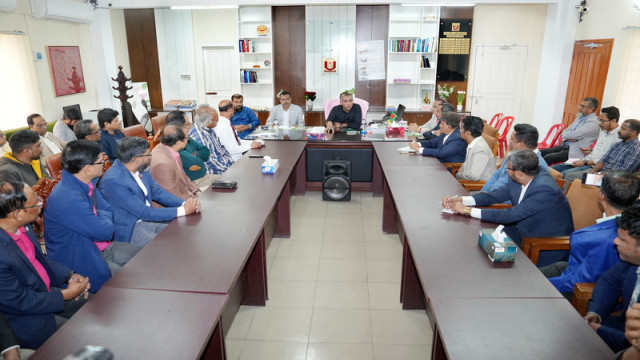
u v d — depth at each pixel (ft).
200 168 13.38
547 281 6.15
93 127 14.17
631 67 20.22
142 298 5.66
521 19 27.32
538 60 27.84
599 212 9.20
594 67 23.22
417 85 28.30
